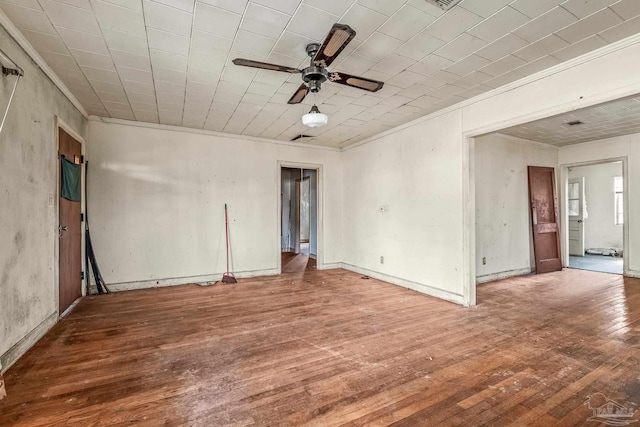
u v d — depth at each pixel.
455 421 1.69
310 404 1.84
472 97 3.68
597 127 4.97
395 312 3.54
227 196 5.30
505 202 5.52
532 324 3.15
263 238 5.61
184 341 2.75
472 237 3.82
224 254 5.27
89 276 4.32
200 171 5.08
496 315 3.43
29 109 2.60
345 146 6.24
